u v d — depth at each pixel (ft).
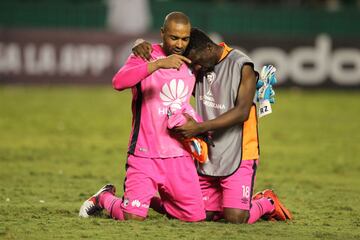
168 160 83.56
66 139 177.37
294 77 312.50
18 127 197.47
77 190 112.16
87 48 303.07
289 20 325.62
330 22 326.65
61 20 314.96
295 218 91.20
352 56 312.91
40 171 131.13
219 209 88.07
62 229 80.02
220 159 85.15
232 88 84.33
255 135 85.97
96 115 227.81
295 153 161.99
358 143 181.57
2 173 127.95
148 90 83.51
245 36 310.86
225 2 368.48
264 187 119.34
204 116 86.22
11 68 297.12
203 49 83.66
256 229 82.07
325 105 270.26
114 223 82.79
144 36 305.73
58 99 266.77
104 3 317.01
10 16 309.83
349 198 109.29
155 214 91.20
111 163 143.02
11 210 92.73
